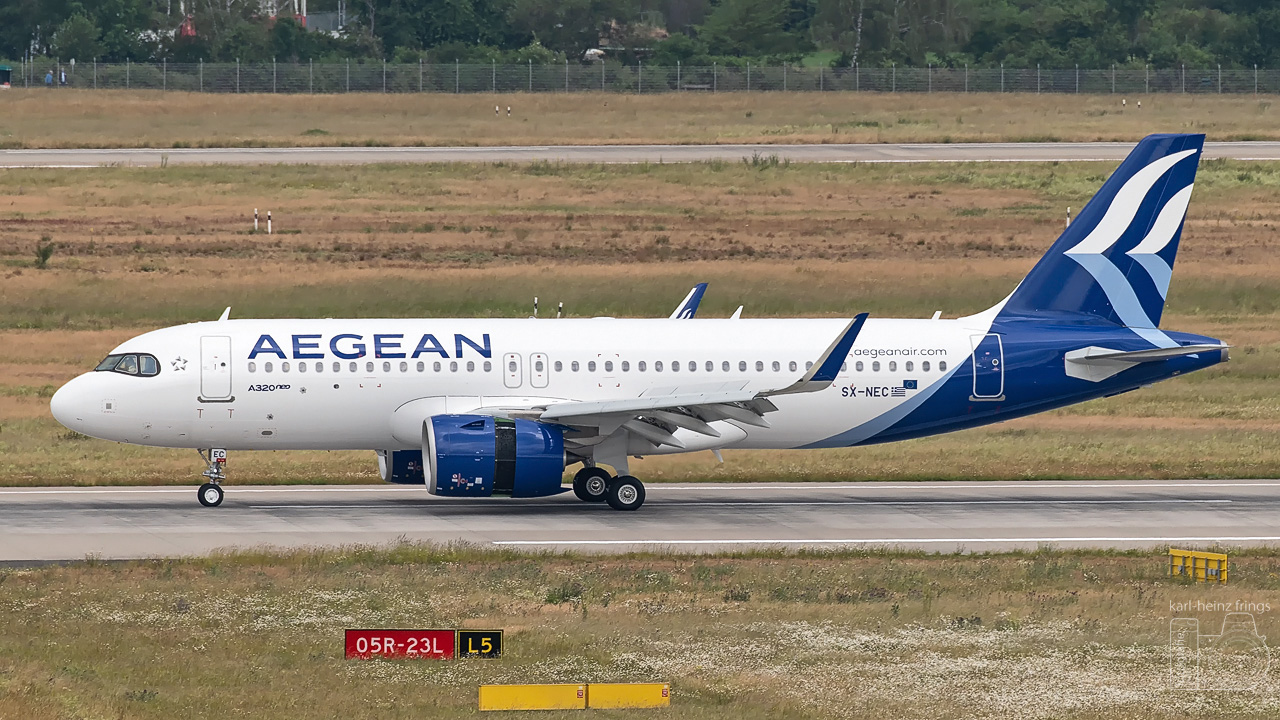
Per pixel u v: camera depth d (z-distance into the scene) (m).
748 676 85.38
